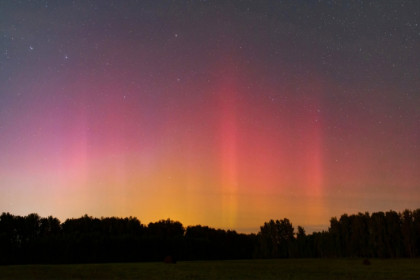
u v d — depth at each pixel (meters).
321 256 115.06
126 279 42.62
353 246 110.06
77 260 92.38
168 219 123.31
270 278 43.91
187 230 125.25
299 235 121.94
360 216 111.38
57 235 95.88
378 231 107.12
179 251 107.88
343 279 42.34
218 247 117.50
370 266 65.38
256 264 73.50
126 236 100.94
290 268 61.53
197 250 111.69
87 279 42.56
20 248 90.94
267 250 122.50
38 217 100.25
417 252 103.81
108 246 96.31
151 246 103.44
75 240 93.88
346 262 80.38
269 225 124.31
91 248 94.31
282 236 122.88
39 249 91.44
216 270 56.25
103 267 60.34
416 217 105.00
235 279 42.84
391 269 57.59
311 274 49.50
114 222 115.88
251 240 125.88
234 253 122.00
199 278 43.94
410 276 45.72
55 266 62.47
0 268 57.50
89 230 109.44
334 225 114.56
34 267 59.72
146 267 60.97
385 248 105.94
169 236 110.44
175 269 57.34
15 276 45.47
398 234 105.56
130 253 99.31
